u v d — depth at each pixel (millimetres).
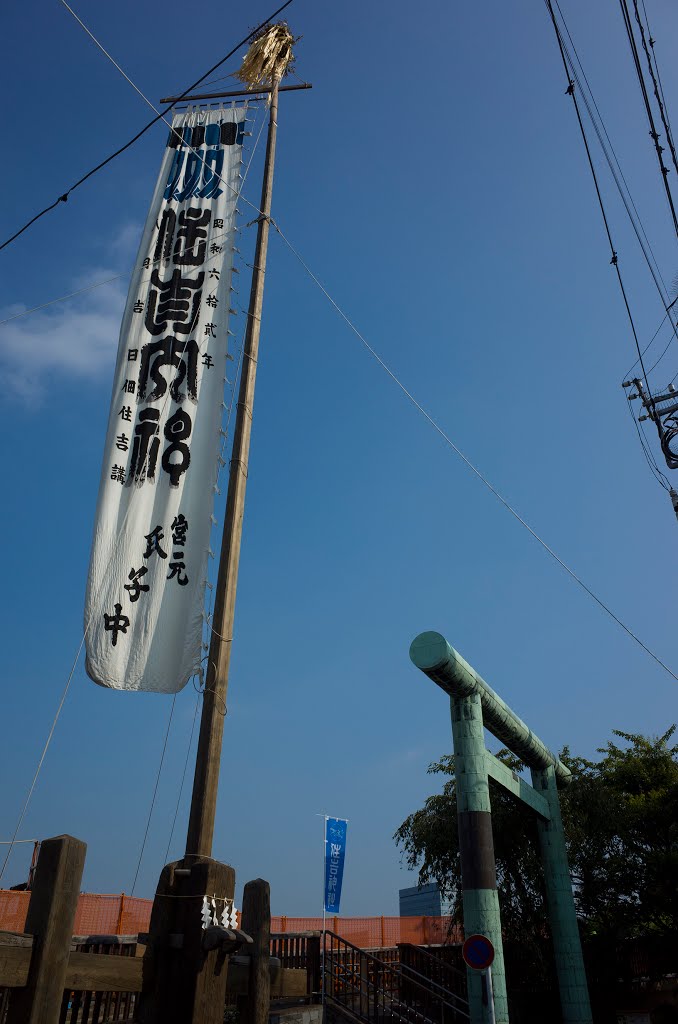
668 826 21312
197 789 7961
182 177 12180
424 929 20688
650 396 19500
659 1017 19594
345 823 18641
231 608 9078
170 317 10758
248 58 13266
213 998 6832
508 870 20266
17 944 5273
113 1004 9445
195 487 9641
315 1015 10602
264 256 11477
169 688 8539
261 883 8305
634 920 20578
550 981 19156
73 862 5797
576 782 21875
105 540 9172
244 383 10477
